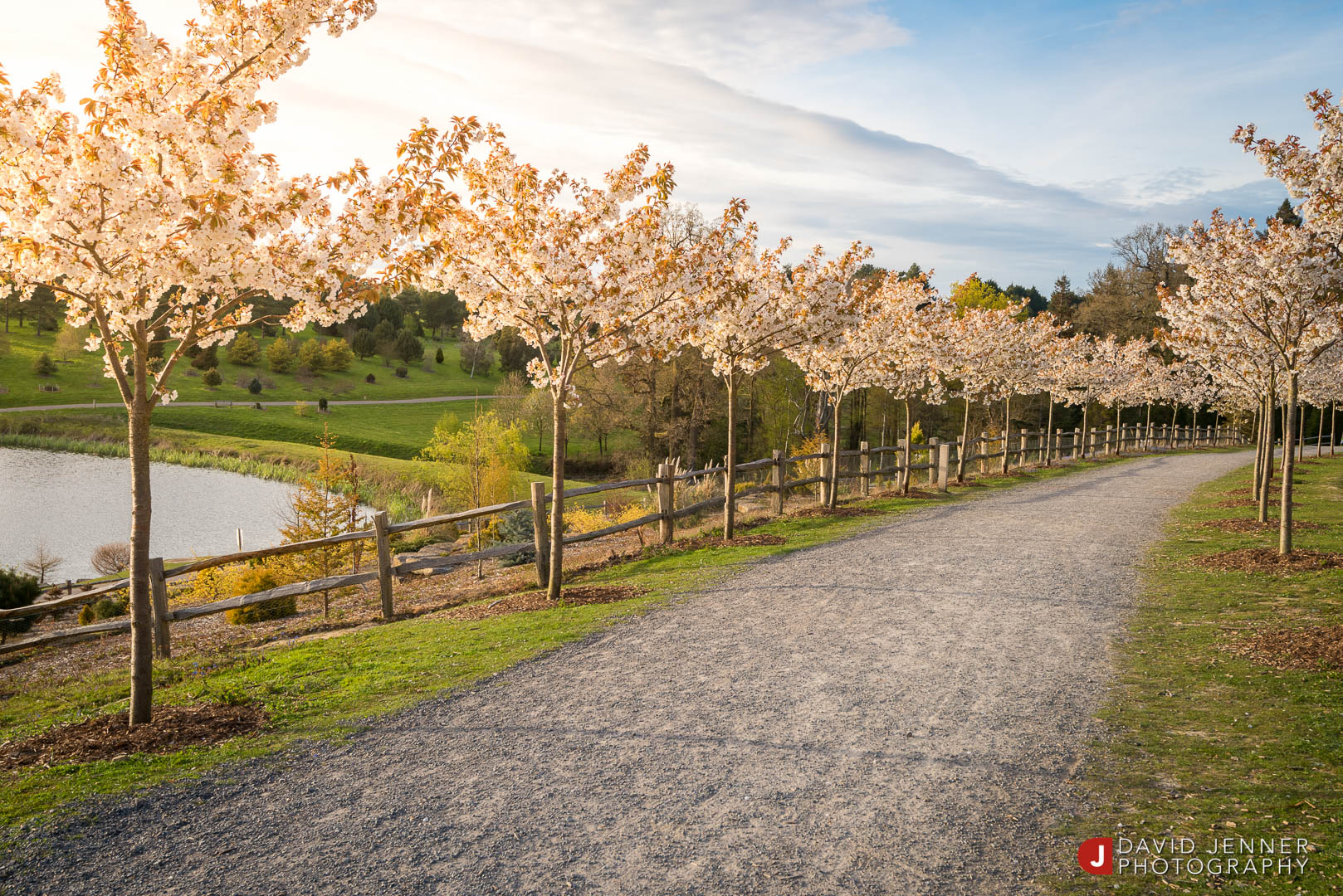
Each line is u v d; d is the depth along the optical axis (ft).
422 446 184.03
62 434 180.75
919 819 12.60
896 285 57.06
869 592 27.76
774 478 47.52
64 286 15.52
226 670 23.09
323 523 49.34
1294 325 31.60
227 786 14.33
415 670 21.16
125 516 105.91
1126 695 17.71
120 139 15.70
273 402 237.45
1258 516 43.70
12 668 29.48
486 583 36.27
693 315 31.48
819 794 13.51
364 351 329.72
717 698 18.17
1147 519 44.57
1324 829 11.75
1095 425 160.86
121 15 15.33
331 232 17.40
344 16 17.92
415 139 18.30
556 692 18.94
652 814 12.94
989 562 32.40
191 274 15.74
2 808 13.58
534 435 189.26
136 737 16.76
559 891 10.82
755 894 10.67
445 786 14.16
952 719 16.60
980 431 157.89
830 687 18.66
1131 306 159.33
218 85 16.75
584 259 27.14
